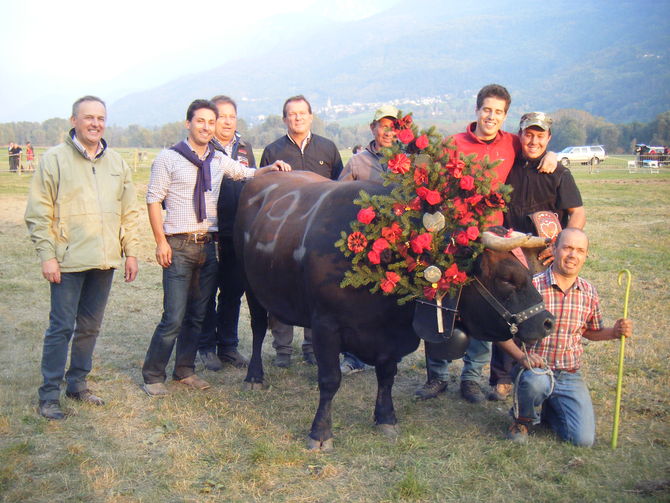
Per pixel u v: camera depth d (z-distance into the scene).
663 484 3.88
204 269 5.59
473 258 3.98
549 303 4.52
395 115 5.42
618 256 11.52
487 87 5.02
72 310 4.91
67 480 3.99
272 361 6.46
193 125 5.32
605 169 49.16
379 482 4.02
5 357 6.25
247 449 4.46
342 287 4.17
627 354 6.30
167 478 4.05
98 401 5.18
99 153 4.93
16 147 33.31
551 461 4.25
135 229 5.25
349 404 5.35
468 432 4.75
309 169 6.53
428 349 4.44
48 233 4.76
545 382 4.44
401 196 4.21
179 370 5.69
